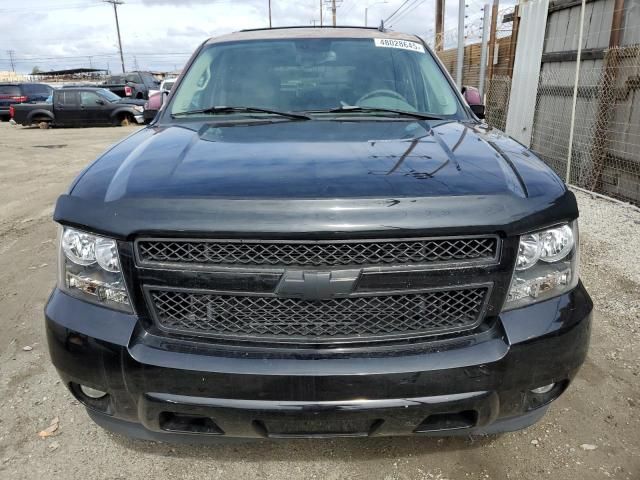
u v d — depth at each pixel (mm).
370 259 1672
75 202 1853
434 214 1659
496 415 1822
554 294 1881
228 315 1744
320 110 2920
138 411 1828
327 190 1702
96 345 1798
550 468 2203
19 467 2244
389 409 1720
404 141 2271
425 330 1758
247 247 1678
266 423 1762
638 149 5816
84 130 18094
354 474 2188
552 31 7633
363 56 3266
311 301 1710
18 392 2736
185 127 2652
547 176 1979
